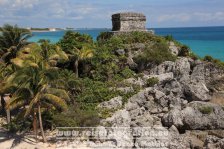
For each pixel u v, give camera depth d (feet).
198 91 189.26
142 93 185.68
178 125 164.86
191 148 147.64
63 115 155.63
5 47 191.83
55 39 611.88
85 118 155.43
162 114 178.09
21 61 169.89
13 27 193.36
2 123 180.45
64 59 204.33
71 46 219.20
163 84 197.36
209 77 214.69
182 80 199.72
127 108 175.94
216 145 141.90
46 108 155.94
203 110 169.07
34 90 143.13
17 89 145.59
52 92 147.02
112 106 174.29
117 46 228.84
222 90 204.64
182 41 570.87
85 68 216.95
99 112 167.73
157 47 226.58
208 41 559.38
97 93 185.06
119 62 220.02
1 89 163.63
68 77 189.57
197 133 161.48
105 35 258.57
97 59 216.33
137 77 208.54
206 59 237.25
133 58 223.71
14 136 159.63
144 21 257.96
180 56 241.96
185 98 192.03
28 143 150.10
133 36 241.96
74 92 189.16
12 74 159.02
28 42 196.03
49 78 146.92
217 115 168.14
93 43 240.12
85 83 198.90
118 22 254.06
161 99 183.93
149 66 221.25
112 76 208.44
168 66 215.72
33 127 164.14
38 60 148.97
